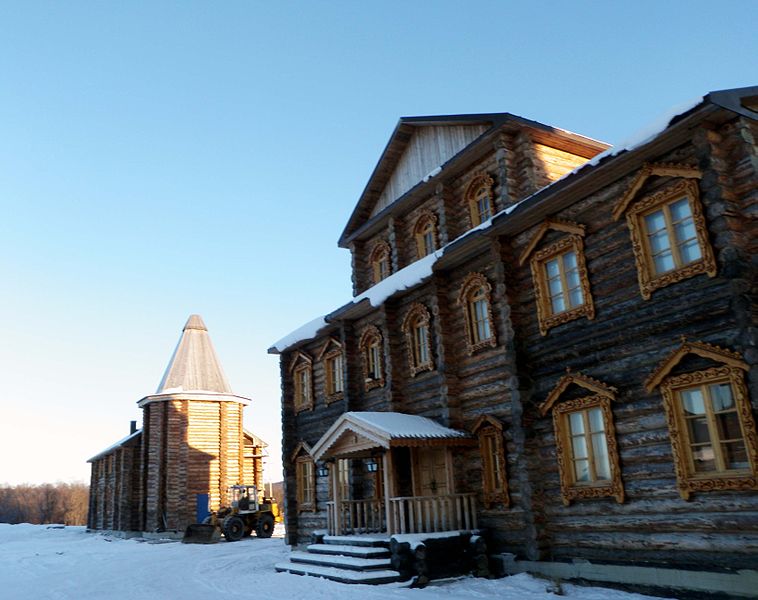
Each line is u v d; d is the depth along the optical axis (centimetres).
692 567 1073
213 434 3938
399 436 1495
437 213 1977
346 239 2381
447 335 1708
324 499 2211
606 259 1282
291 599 1284
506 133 1739
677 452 1097
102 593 1545
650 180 1200
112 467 4628
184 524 3678
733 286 1020
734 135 1079
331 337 2247
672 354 1111
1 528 5481
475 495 1574
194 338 4253
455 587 1321
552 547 1344
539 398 1406
